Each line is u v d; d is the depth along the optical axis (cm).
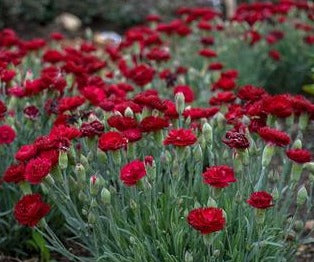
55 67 176
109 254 122
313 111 129
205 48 217
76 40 381
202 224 108
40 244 144
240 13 247
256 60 244
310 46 251
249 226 121
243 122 133
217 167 116
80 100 142
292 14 264
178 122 139
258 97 139
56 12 420
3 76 156
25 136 154
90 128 128
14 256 151
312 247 149
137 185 121
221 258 122
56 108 148
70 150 129
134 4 429
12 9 411
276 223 127
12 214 148
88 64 181
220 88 162
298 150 121
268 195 114
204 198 129
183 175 135
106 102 139
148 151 143
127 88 161
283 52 253
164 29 215
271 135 120
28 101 160
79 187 128
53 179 126
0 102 142
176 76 188
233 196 128
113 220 124
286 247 130
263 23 260
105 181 131
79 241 152
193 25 254
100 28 418
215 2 409
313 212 157
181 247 122
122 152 132
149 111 133
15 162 149
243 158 123
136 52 208
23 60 202
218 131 141
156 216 124
